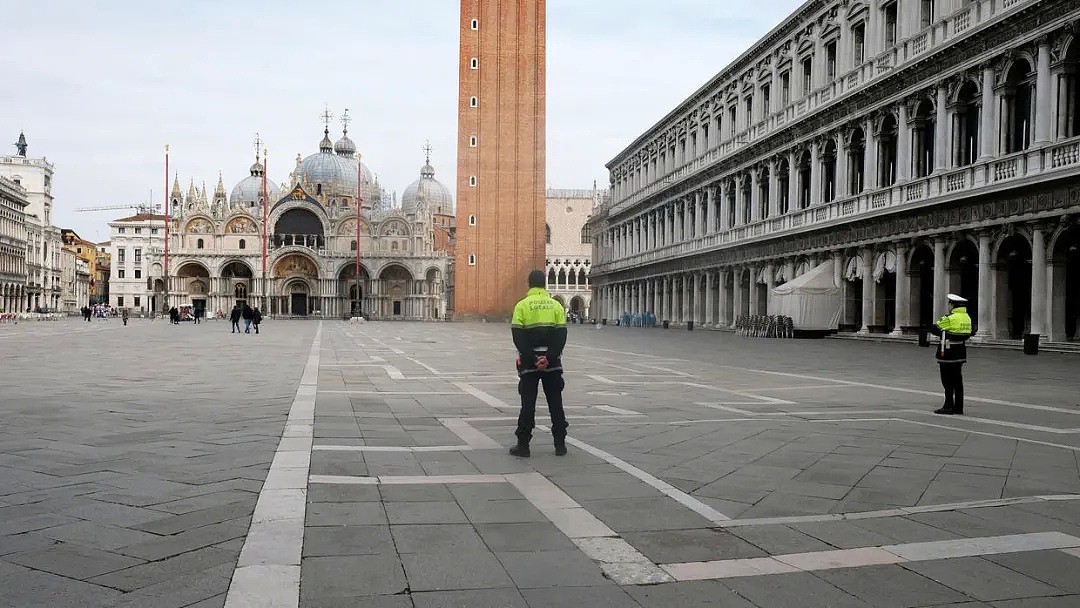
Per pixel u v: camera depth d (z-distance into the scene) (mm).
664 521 7281
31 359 27547
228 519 7059
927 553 6422
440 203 174500
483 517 7340
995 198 35562
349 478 8836
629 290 95500
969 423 13492
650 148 88312
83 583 5508
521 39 105500
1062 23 32156
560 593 5508
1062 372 23516
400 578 5730
